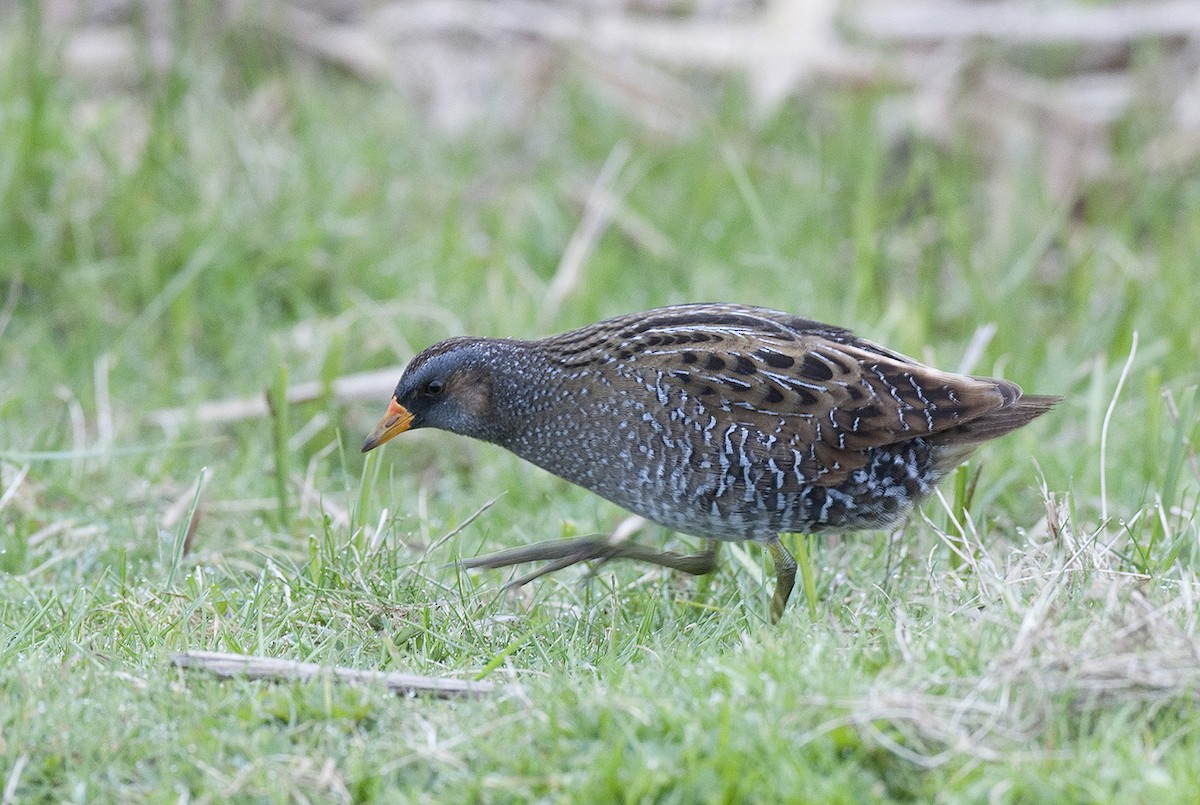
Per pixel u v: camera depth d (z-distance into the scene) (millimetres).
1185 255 14773
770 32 17453
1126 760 6527
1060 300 14539
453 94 17031
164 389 12680
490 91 17031
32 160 14148
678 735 6840
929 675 7078
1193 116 16656
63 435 11602
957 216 14547
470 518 9578
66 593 9383
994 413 9109
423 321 13320
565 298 13586
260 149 14969
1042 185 15453
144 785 6859
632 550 9383
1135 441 11594
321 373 12422
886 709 6742
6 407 11914
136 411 12367
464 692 7531
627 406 9195
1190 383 12438
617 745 6594
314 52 17734
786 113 16656
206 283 13727
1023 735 6785
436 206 15133
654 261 14594
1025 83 17016
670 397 9062
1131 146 16078
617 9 18250
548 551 9391
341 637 8430
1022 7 17766
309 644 8297
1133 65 17531
